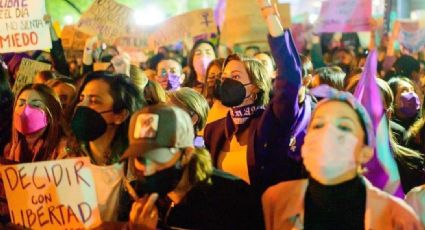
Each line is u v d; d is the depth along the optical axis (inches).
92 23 192.1
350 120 95.9
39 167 115.9
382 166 106.0
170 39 222.4
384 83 127.2
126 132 115.5
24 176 116.6
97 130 114.3
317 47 234.4
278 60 111.7
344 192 96.7
